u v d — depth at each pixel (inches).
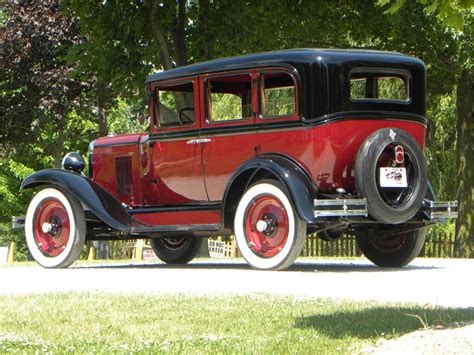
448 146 1835.6
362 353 325.1
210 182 755.4
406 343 343.0
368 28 1432.1
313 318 406.6
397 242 770.8
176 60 1208.2
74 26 1838.1
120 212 780.6
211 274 666.8
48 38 1841.8
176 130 774.5
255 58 725.3
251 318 412.2
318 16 1416.1
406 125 733.9
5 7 1916.8
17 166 2755.9
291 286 567.5
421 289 550.9
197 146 761.0
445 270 727.7
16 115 1903.3
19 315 433.1
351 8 1390.3
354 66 706.2
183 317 418.3
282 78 711.7
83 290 546.9
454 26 398.6
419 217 731.4
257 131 722.2
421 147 749.9
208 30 1210.6
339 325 383.6
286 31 1430.9
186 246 882.1
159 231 767.7
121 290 545.3
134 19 1169.4
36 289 568.7
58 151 2202.3
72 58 1221.1
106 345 346.6
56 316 427.5
